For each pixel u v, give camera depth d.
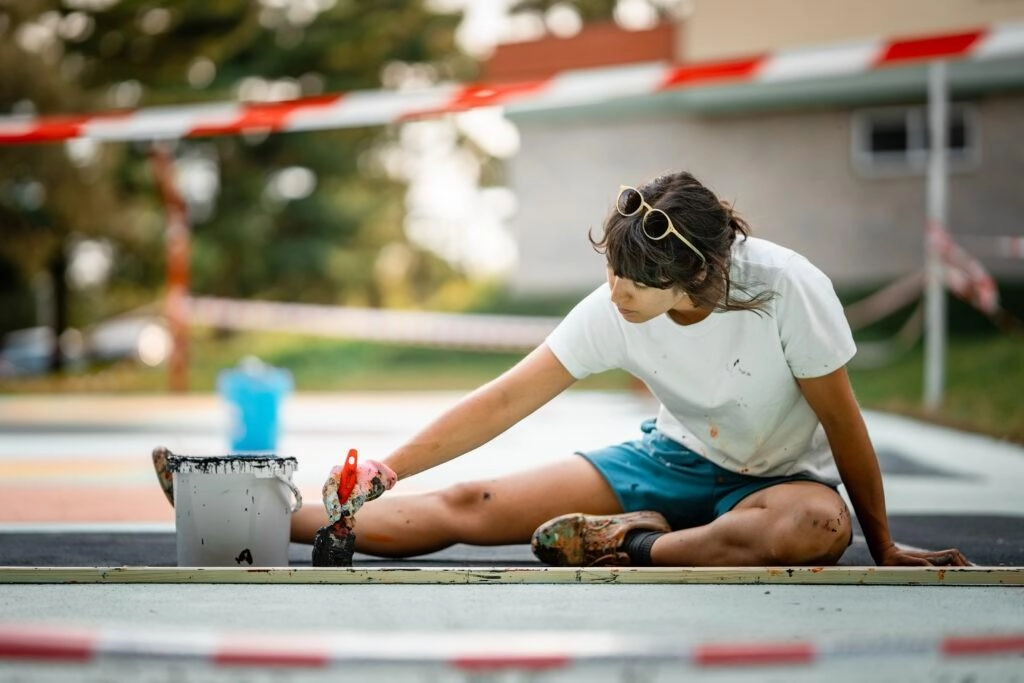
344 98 5.64
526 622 1.99
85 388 13.84
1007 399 9.05
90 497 4.65
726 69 5.47
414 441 2.66
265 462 2.65
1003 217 16.92
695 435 2.76
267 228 25.61
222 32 22.06
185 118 5.74
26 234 19.06
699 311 2.53
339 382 15.29
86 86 21.77
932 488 4.86
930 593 2.29
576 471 2.88
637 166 18.62
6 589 2.31
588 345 2.68
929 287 8.94
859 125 17.58
